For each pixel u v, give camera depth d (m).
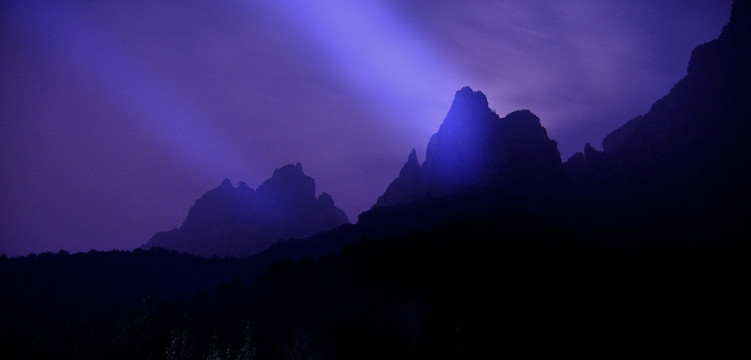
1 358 52.47
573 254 69.69
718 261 66.56
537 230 79.12
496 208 85.44
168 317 62.34
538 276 61.84
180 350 48.66
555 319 52.69
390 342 51.22
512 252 68.56
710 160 89.50
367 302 58.62
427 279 61.22
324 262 74.94
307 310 59.75
